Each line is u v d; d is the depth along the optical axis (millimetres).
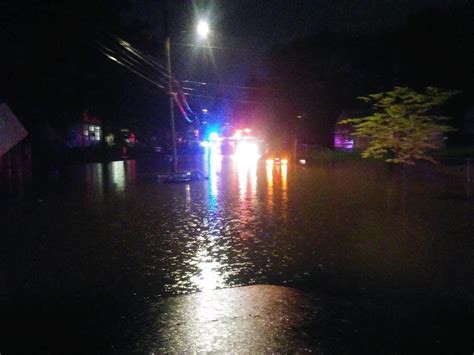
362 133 19562
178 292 7676
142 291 7758
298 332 6051
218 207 16781
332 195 19547
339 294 7461
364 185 23359
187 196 19984
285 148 55219
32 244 11297
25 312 6898
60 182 26656
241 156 53812
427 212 14875
